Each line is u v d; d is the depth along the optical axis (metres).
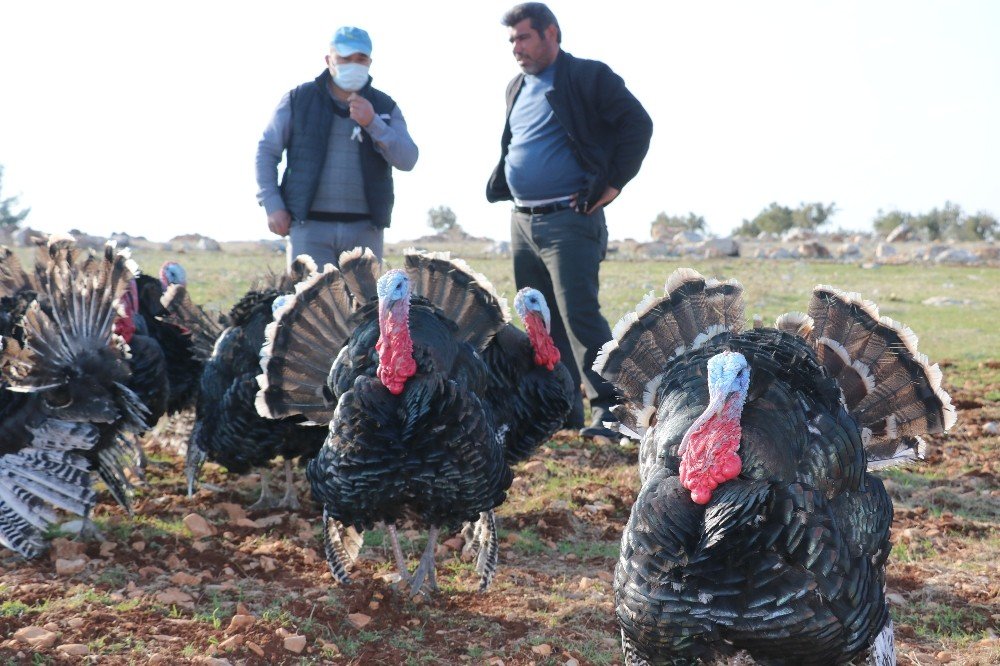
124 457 5.78
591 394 7.92
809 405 3.66
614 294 18.48
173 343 6.85
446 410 4.40
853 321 4.27
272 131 6.93
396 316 4.33
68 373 4.89
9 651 3.85
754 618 3.33
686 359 4.08
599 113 7.39
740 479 3.43
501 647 4.43
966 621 4.88
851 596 3.40
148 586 4.66
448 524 4.67
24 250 21.03
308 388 5.06
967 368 11.79
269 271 6.86
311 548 5.39
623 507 6.41
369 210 7.01
